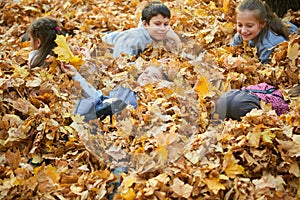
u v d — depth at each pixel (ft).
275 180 9.41
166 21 14.23
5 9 18.92
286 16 17.10
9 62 13.32
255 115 10.34
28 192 9.24
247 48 14.39
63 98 11.82
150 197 8.87
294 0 17.24
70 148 10.67
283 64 13.28
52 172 9.64
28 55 14.07
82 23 17.42
